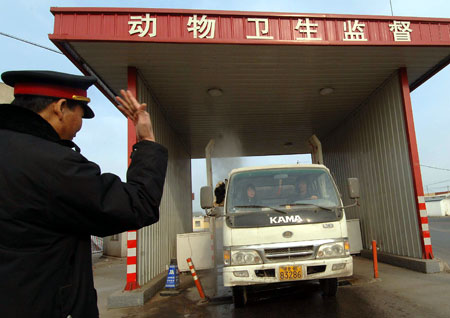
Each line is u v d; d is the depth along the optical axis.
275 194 4.92
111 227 1.14
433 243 11.62
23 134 1.12
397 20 6.05
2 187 1.02
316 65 6.75
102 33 5.34
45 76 1.23
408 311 4.21
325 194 4.91
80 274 1.14
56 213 1.05
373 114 8.50
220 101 8.38
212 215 4.95
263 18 5.73
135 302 5.40
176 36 5.47
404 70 7.08
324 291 5.23
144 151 1.30
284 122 10.38
